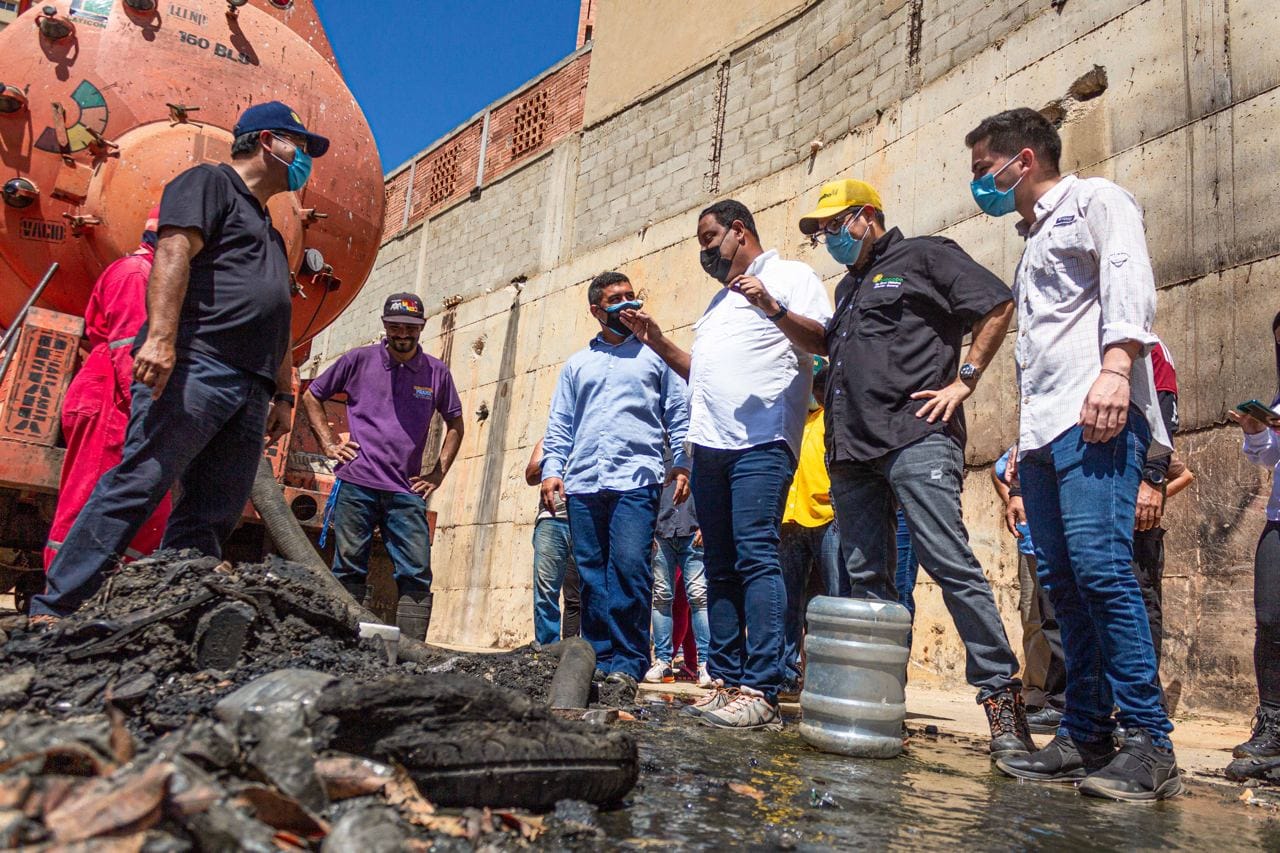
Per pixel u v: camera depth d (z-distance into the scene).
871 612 2.85
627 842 1.63
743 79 9.98
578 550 4.14
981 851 1.75
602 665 4.03
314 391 4.82
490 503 11.84
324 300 5.29
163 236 2.72
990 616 2.85
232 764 1.49
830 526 4.68
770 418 3.37
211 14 4.81
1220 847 1.89
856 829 1.86
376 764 1.61
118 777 1.24
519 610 10.78
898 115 7.91
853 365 3.04
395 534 4.77
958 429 2.95
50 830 1.11
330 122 5.22
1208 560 5.17
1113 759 2.45
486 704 1.77
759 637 3.33
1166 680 5.25
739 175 9.66
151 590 2.21
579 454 4.13
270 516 4.43
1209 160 5.55
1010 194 2.80
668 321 9.98
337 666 2.21
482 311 13.13
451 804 1.67
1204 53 5.69
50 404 4.00
